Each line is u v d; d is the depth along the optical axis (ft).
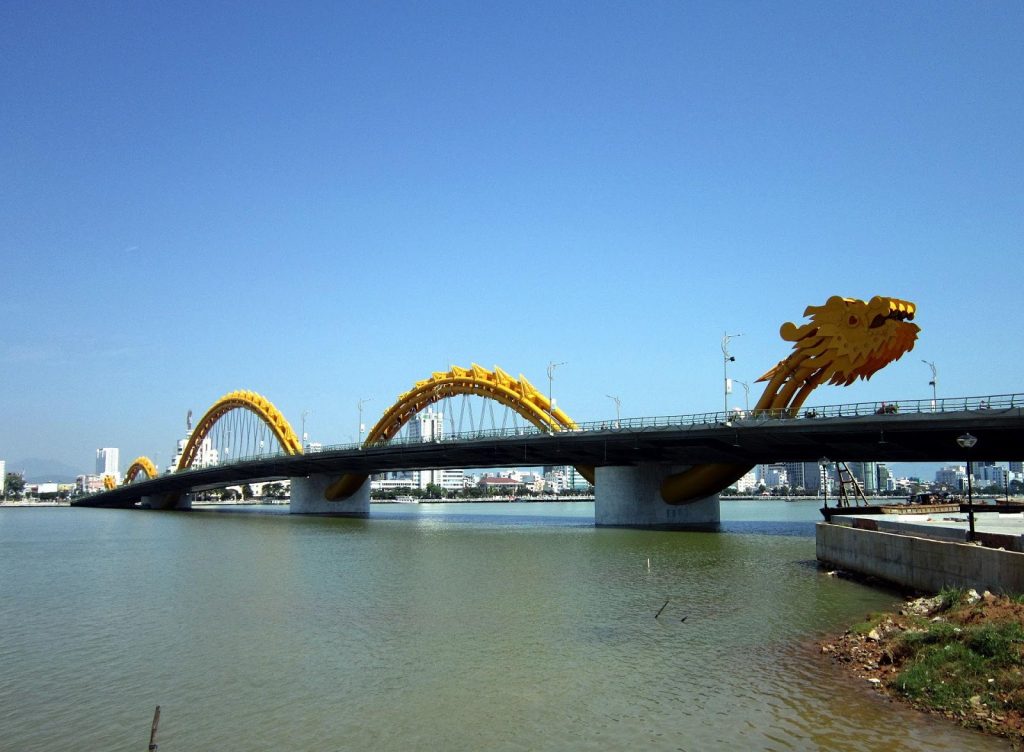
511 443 311.47
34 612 122.72
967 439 107.45
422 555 206.69
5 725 67.41
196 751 60.90
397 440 384.88
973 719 60.44
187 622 111.55
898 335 238.07
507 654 88.38
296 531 326.03
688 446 270.05
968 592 88.58
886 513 196.03
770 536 255.70
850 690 69.97
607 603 121.08
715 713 65.92
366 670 82.64
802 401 256.93
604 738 61.36
